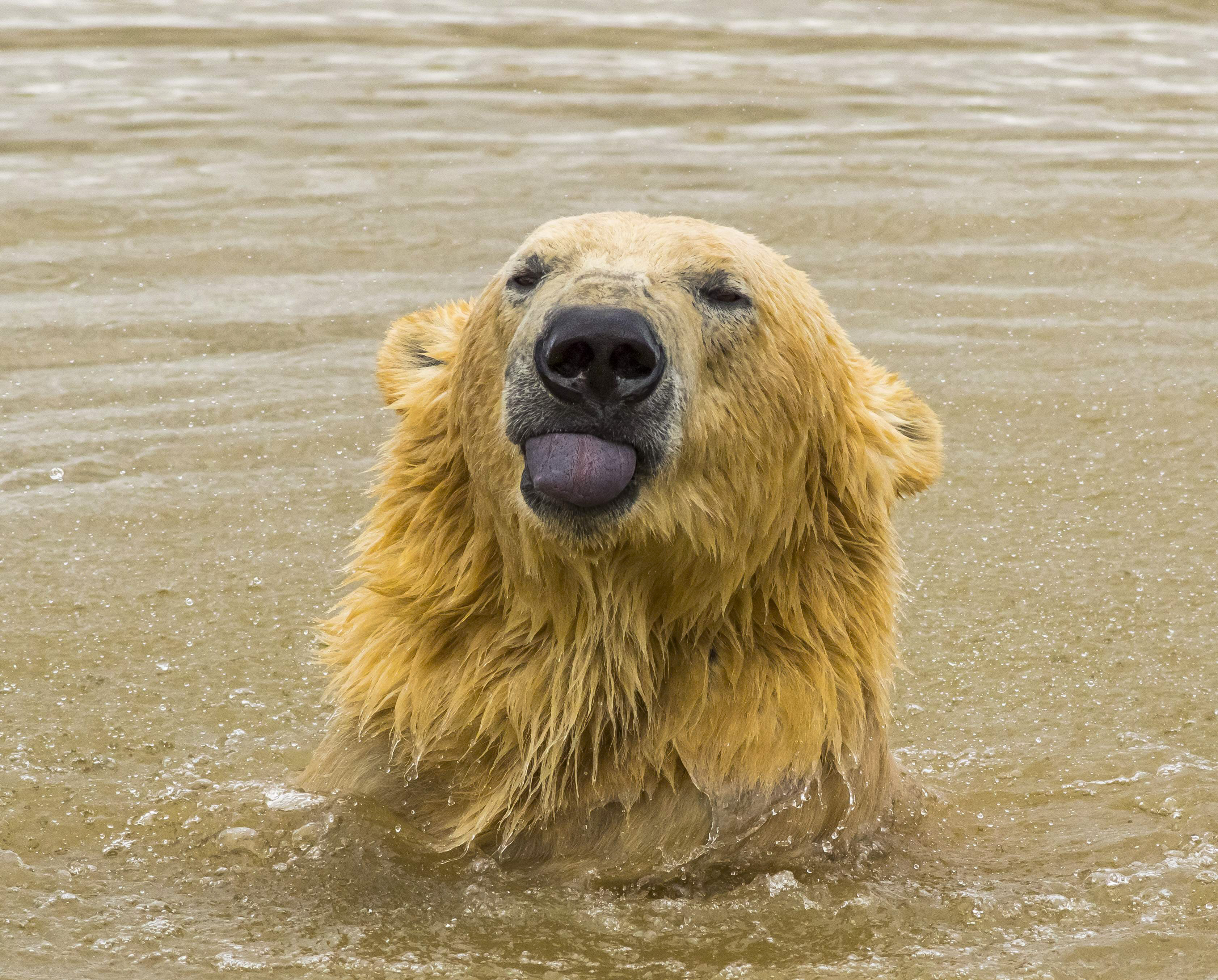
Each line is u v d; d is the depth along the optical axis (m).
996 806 9.27
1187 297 18.58
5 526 12.96
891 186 22.09
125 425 14.89
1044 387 16.14
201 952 7.14
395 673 8.27
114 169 22.11
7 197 20.80
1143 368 16.58
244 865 8.02
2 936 7.21
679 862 7.95
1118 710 10.55
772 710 7.98
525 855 8.16
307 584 12.24
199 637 11.38
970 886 8.05
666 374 7.31
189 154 22.86
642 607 7.88
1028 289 18.77
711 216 20.55
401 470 8.63
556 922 7.51
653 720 8.05
